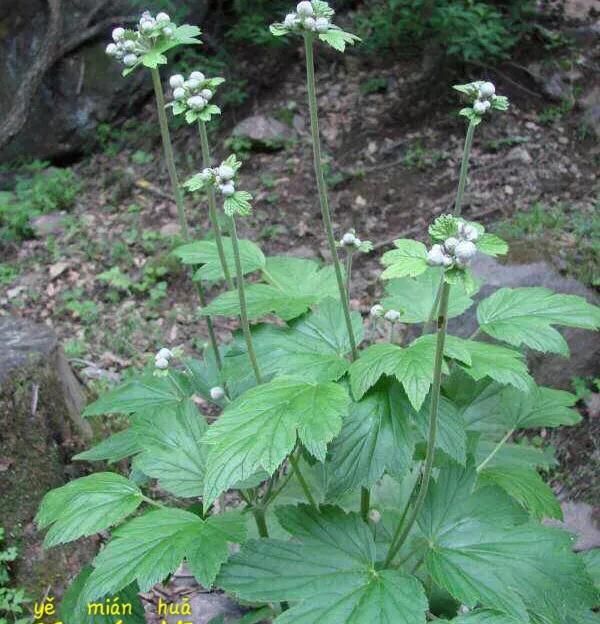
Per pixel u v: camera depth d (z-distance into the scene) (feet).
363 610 2.60
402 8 9.82
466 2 9.50
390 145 9.24
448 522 2.93
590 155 8.52
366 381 2.78
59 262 8.39
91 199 9.64
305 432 2.57
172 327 7.36
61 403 5.21
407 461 2.81
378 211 8.52
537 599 2.66
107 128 10.56
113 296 7.76
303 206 8.77
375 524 3.62
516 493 3.23
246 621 3.29
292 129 9.80
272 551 2.84
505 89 9.36
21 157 10.50
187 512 2.95
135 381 3.68
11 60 10.68
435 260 2.23
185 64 10.39
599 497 5.14
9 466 4.75
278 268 3.70
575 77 9.23
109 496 3.01
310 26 2.68
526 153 8.66
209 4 10.96
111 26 10.51
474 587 2.67
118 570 2.65
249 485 3.19
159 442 3.20
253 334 3.33
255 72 10.59
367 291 7.42
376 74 10.23
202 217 8.87
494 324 3.24
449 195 8.45
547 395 3.74
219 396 3.49
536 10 10.03
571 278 6.22
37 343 5.33
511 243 6.54
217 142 10.02
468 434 3.57
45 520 2.99
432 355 2.77
